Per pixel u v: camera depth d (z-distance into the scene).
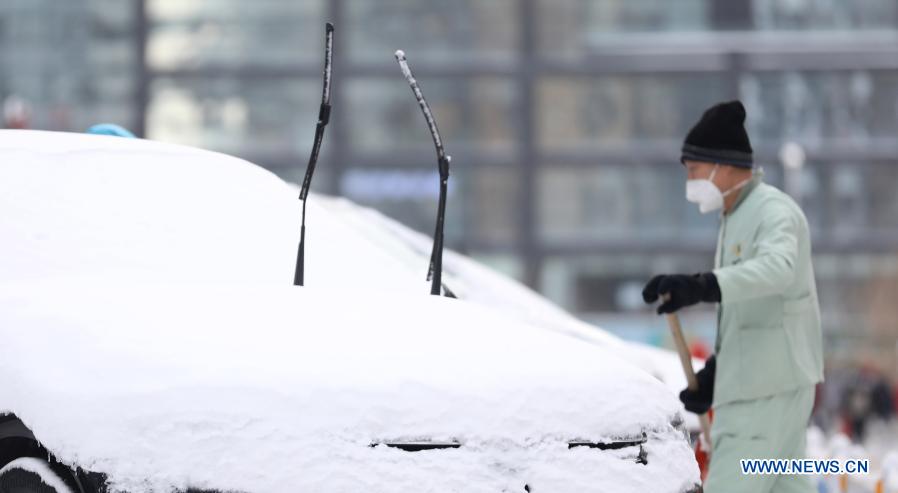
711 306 119.19
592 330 16.95
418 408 9.25
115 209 12.50
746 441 13.88
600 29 139.25
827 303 136.12
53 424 9.12
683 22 139.12
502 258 138.50
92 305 10.19
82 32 139.50
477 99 139.12
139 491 8.75
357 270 12.73
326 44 11.91
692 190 14.55
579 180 139.00
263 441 8.91
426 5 139.50
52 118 138.75
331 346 9.66
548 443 9.41
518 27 139.38
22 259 11.80
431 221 138.75
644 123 139.12
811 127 137.88
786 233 13.69
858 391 79.62
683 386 17.41
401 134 138.75
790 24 139.12
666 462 9.87
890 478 17.41
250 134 139.12
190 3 139.38
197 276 11.95
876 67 137.25
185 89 139.25
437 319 10.45
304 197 11.80
